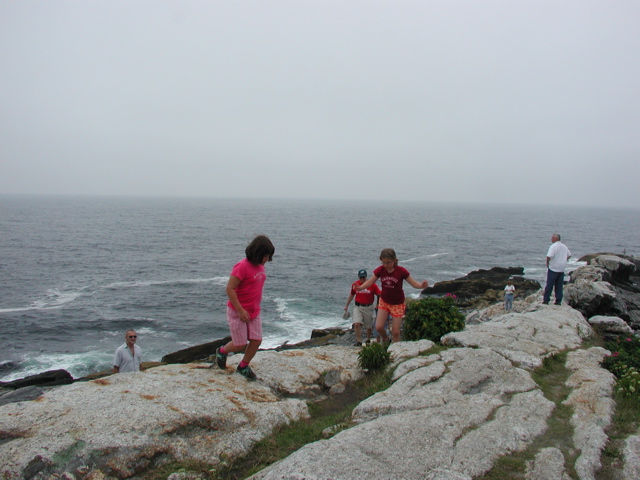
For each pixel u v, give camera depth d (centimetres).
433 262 5953
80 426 413
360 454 381
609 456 411
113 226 10675
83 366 2388
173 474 385
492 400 522
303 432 492
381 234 9900
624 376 593
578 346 823
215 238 8594
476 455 394
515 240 9269
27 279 4378
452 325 869
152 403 468
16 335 2806
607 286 1383
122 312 3344
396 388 562
